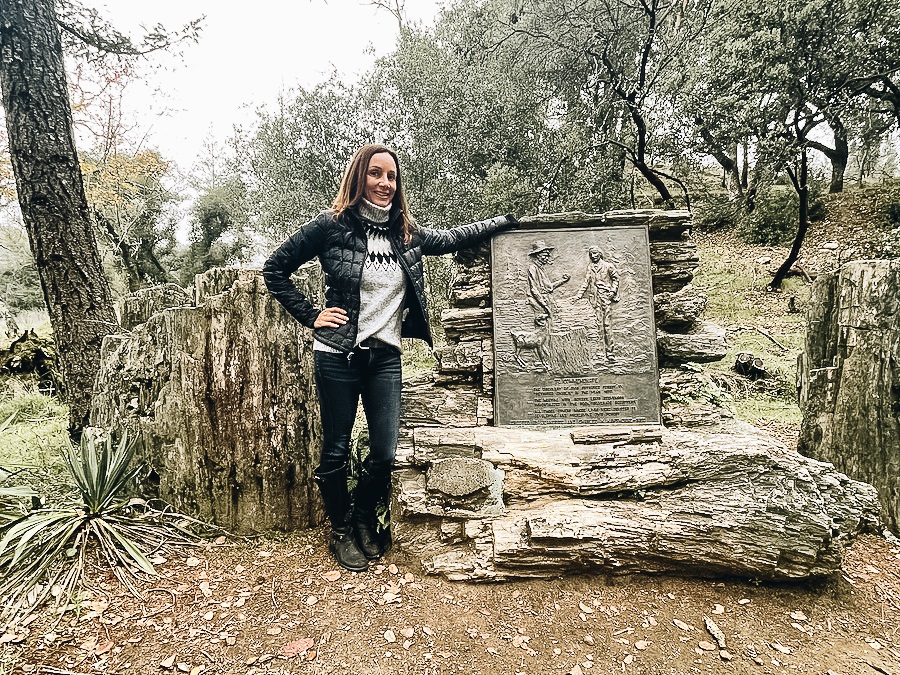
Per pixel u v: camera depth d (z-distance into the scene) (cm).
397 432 284
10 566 256
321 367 266
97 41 529
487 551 266
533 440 314
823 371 386
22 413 637
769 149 995
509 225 360
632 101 862
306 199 947
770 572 256
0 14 416
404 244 286
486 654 219
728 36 910
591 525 262
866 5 845
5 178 1012
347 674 209
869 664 218
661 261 358
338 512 289
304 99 959
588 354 343
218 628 233
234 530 311
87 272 459
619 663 215
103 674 205
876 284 350
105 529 284
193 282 352
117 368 360
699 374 348
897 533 331
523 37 923
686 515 268
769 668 215
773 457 278
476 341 361
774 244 1367
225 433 305
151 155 1422
